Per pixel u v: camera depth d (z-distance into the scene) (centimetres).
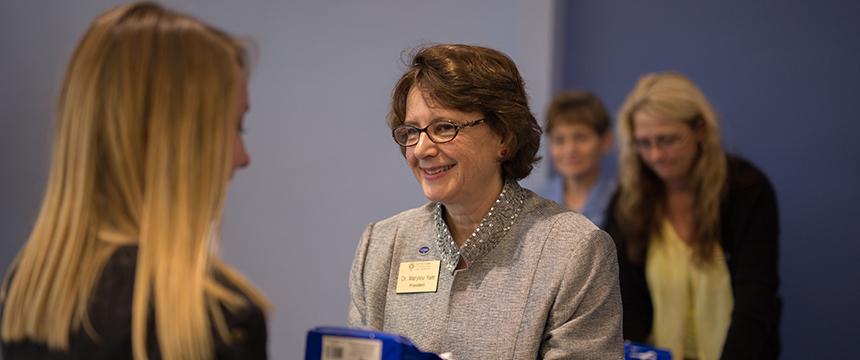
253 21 507
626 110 356
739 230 332
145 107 149
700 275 338
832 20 417
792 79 423
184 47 151
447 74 208
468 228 222
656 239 350
